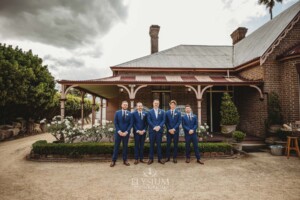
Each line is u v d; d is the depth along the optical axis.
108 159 7.38
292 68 10.43
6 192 4.40
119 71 14.10
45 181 5.12
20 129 14.59
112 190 4.52
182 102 13.92
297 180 5.23
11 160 7.44
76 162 7.08
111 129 8.62
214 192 4.41
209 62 15.00
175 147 6.98
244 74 13.20
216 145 7.93
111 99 21.23
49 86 16.27
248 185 4.86
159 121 6.91
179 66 14.19
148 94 13.85
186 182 5.05
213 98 14.17
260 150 9.22
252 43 14.89
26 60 14.31
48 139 12.74
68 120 9.84
